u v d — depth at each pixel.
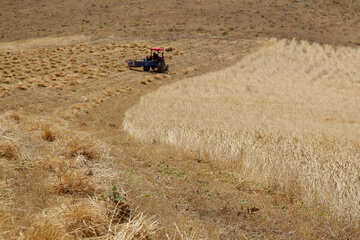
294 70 50.19
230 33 73.19
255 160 13.52
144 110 25.69
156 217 6.69
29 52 52.38
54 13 86.31
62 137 11.63
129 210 6.09
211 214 8.01
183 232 6.26
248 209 8.55
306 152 14.83
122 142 16.52
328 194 9.91
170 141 16.84
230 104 30.05
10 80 34.84
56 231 4.48
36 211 5.70
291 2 94.94
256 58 56.22
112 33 71.00
